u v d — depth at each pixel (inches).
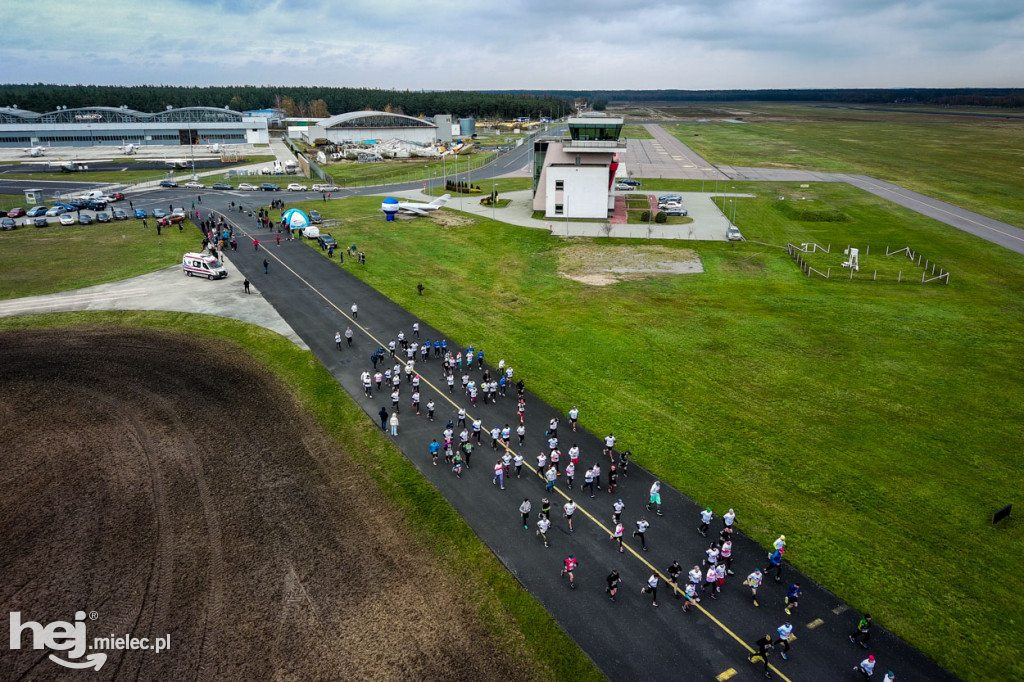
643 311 2347.4
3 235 3334.2
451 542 1163.9
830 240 3380.9
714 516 1251.2
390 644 945.5
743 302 2443.4
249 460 1393.9
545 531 1183.6
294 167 6289.4
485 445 1486.2
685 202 4340.6
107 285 2532.0
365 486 1318.9
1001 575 1111.0
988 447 1501.0
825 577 1095.0
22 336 2028.8
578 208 3791.8
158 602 1010.1
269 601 1016.9
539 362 1914.4
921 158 6702.8
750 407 1665.8
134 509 1226.0
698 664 924.6
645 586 1069.8
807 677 905.5
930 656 946.1
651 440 1508.4
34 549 1117.1
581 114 3961.6
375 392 1710.1
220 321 2170.3
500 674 902.4
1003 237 3376.0
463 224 3683.6
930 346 2052.2
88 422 1526.8
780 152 7362.2
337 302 2385.6
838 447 1488.7
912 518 1252.5
